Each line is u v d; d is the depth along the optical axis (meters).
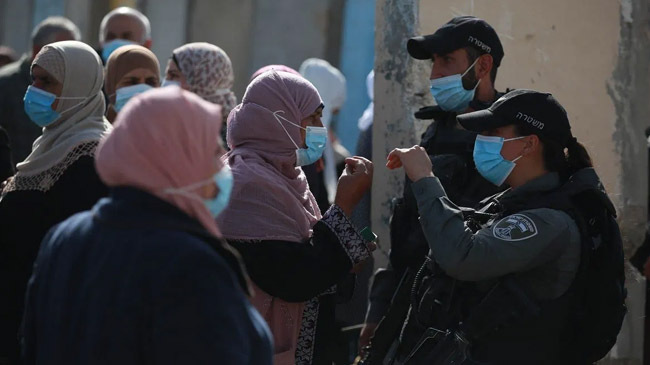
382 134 11.23
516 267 7.30
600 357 7.61
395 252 8.89
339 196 8.45
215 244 5.55
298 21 26.81
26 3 33.09
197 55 12.14
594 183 7.54
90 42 31.00
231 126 8.59
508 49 11.13
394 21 11.07
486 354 7.42
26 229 8.56
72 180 8.55
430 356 7.57
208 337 5.06
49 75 8.98
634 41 11.48
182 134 5.32
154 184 5.32
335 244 8.20
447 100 9.09
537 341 7.38
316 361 8.38
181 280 5.10
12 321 8.54
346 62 25.97
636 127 11.49
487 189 8.66
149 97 5.36
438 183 7.81
